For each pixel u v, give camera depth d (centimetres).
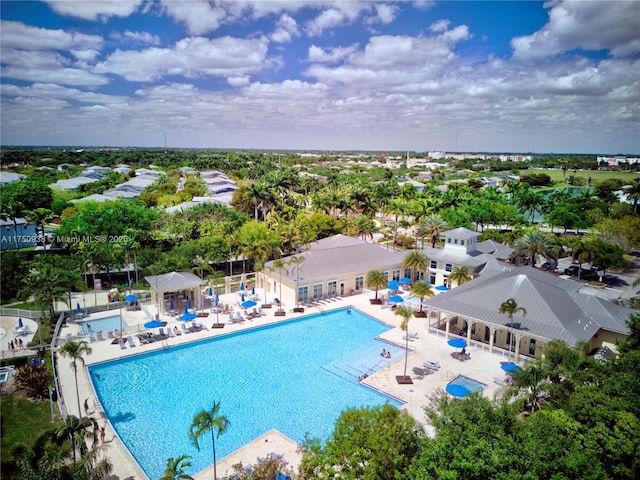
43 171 16538
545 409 2450
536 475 1792
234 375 3875
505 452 1881
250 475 2272
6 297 5616
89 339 4491
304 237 8012
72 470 2220
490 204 11175
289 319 5197
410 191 13288
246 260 7756
